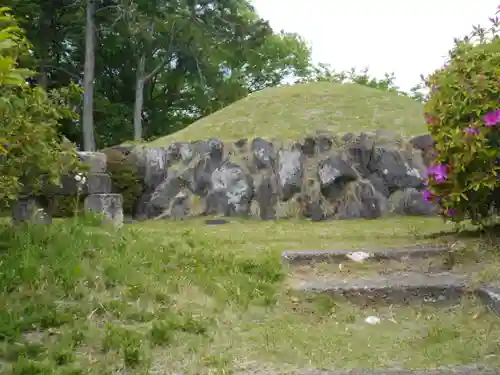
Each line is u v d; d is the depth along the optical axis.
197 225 9.45
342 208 10.41
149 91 33.03
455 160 5.45
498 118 5.16
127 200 11.14
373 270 4.70
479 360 2.87
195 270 4.68
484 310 3.71
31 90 4.76
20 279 3.84
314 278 4.57
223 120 13.80
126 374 2.67
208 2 26.73
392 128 12.29
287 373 2.74
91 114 23.84
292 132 12.13
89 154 6.79
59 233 5.11
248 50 28.52
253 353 3.05
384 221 9.29
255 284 4.38
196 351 3.03
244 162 11.19
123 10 24.06
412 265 4.77
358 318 3.77
